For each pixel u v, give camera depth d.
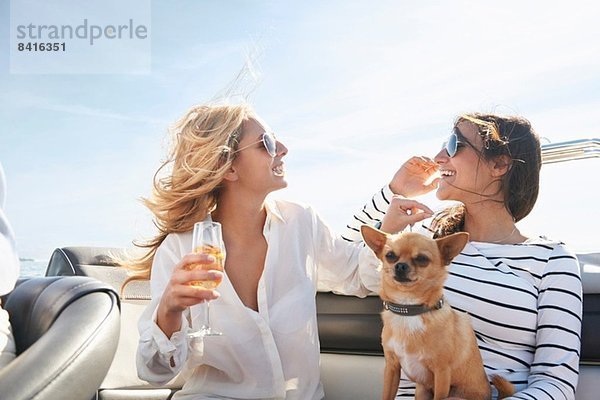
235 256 1.77
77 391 1.01
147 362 1.46
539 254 1.72
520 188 1.80
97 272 2.07
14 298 1.35
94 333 1.09
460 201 1.84
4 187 1.35
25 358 1.01
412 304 1.46
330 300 2.01
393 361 1.52
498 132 1.78
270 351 1.65
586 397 1.71
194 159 1.73
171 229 1.78
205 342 1.63
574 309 1.64
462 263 1.76
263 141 1.72
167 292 1.38
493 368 1.67
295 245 1.78
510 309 1.66
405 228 1.84
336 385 1.98
